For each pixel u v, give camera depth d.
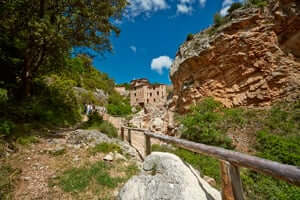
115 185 3.25
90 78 30.36
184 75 16.73
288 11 10.93
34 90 9.82
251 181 4.70
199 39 15.89
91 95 20.83
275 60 11.22
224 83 13.36
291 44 10.98
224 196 1.87
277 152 6.75
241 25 12.39
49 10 7.57
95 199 2.85
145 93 43.44
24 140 4.97
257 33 11.74
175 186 2.14
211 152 2.19
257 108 10.94
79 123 10.51
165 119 17.48
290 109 9.29
